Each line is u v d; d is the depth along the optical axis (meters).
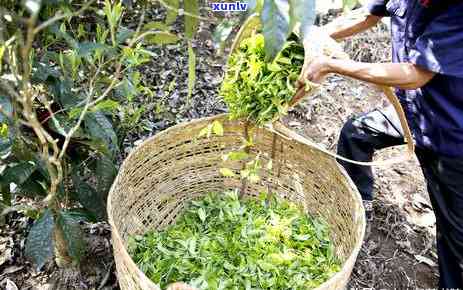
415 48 1.15
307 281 1.40
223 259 1.43
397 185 1.96
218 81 2.21
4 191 1.22
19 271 1.47
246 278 1.37
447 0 1.11
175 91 2.12
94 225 1.59
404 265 1.70
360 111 2.27
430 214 1.87
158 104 1.82
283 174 1.66
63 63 1.18
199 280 1.32
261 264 1.40
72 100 1.14
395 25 1.34
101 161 1.27
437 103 1.27
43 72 1.10
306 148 1.53
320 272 1.45
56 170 1.21
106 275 1.48
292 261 1.46
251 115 1.37
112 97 1.39
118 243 1.10
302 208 1.65
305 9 0.57
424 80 1.17
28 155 1.13
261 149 1.63
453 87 1.22
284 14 0.58
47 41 1.18
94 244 1.54
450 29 1.09
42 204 1.24
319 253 1.51
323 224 1.57
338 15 2.48
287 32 0.58
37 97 1.15
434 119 1.30
